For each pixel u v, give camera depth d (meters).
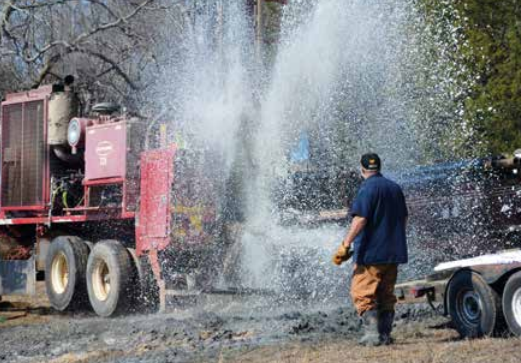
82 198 17.70
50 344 12.84
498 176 14.73
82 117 18.22
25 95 18.94
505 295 10.44
